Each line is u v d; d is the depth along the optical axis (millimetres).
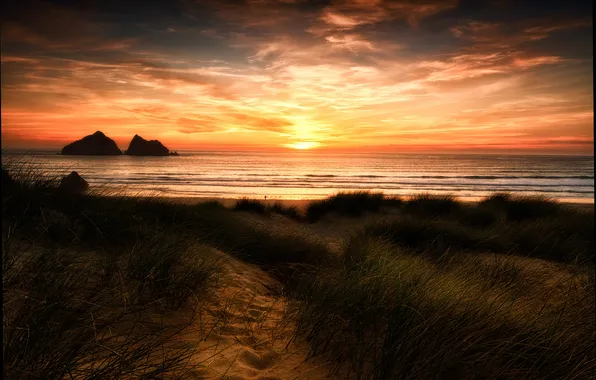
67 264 2896
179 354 2416
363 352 2621
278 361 2580
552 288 4172
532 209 12156
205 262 4145
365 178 50250
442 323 2609
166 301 3143
